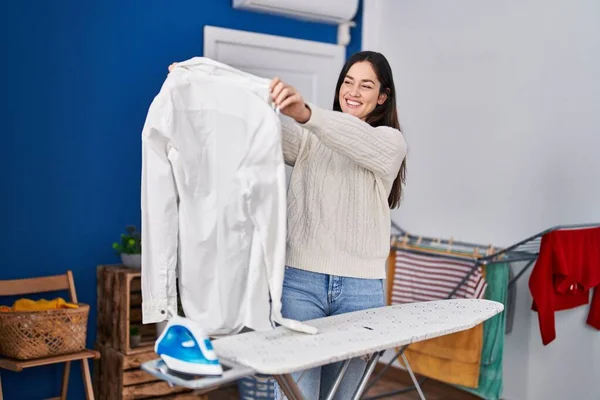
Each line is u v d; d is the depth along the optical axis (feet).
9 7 11.27
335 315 7.19
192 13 13.28
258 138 6.33
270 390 12.69
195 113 6.68
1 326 10.54
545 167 12.60
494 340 11.89
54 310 10.62
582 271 11.57
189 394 12.19
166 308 6.77
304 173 7.28
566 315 12.35
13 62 11.35
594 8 11.84
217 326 6.73
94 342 12.38
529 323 12.82
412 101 14.84
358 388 6.98
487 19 13.42
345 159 7.23
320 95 15.33
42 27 11.59
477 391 12.19
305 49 14.83
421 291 12.78
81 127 12.11
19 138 11.48
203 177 6.75
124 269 11.98
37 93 11.61
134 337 11.89
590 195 11.98
